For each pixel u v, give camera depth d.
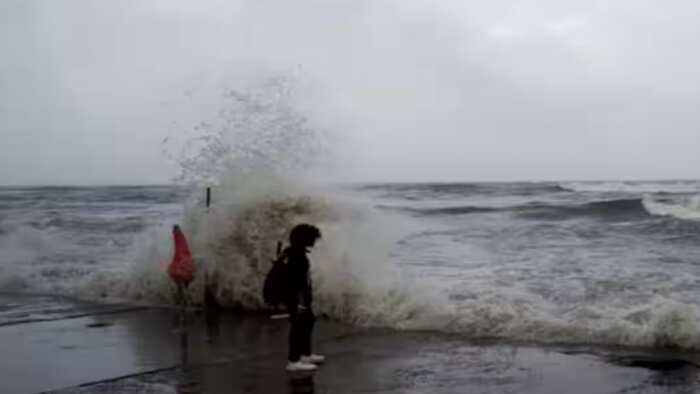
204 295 11.42
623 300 10.16
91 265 15.64
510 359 7.36
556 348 7.88
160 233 12.73
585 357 7.40
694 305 8.90
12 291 13.39
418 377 6.66
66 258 16.98
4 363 7.43
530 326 8.64
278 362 7.35
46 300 12.26
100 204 44.19
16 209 38.41
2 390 6.37
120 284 12.79
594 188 51.50
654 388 6.16
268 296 7.11
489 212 28.50
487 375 6.70
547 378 6.55
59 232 23.20
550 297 10.44
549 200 36.56
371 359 7.43
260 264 11.29
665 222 22.48
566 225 22.59
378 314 9.64
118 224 26.06
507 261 14.78
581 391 6.10
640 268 13.52
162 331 9.25
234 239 11.48
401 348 7.98
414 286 10.38
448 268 13.72
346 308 9.99
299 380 6.58
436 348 7.95
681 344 7.80
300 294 7.11
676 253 16.05
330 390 6.23
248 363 7.32
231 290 11.27
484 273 12.93
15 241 20.09
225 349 8.05
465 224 23.39
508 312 9.04
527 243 18.22
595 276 12.44
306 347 7.25
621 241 18.58
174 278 10.52
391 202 37.72
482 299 10.17
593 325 8.40
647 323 8.27
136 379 6.70
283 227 11.55
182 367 7.17
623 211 26.88
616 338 8.10
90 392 6.27
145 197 55.50
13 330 9.39
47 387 6.45
